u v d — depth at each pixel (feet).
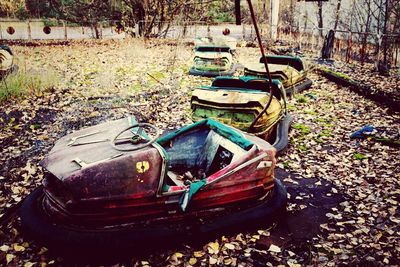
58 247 9.82
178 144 13.69
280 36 57.21
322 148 18.39
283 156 17.49
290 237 11.63
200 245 11.02
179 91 28.14
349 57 38.73
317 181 15.21
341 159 17.16
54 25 67.72
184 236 10.61
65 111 23.31
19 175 15.07
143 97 26.53
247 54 44.27
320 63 38.22
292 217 12.72
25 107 23.81
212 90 18.17
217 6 73.72
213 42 40.96
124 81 30.91
